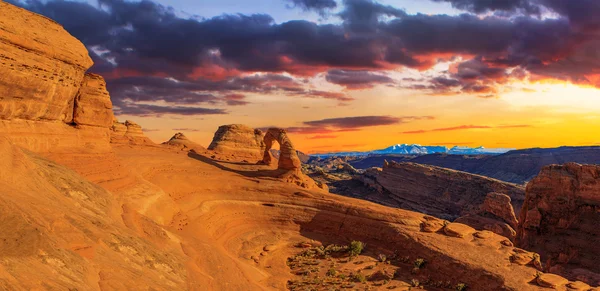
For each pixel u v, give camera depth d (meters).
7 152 23.05
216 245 40.41
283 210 59.06
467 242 46.44
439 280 41.84
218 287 27.89
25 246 16.06
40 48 30.12
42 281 14.63
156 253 26.30
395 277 42.44
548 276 38.19
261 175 67.75
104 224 24.70
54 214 20.39
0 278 13.10
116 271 20.16
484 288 38.59
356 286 39.78
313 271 44.00
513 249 44.88
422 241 47.00
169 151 71.94
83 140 37.97
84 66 35.94
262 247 50.81
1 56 26.64
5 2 28.75
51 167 28.06
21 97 29.38
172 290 22.17
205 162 69.50
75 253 18.73
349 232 54.28
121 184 38.97
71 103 37.03
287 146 70.19
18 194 20.03
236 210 57.59
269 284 38.31
